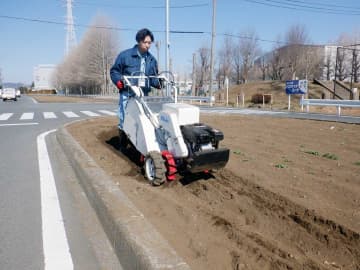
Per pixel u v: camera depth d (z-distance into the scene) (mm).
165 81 5590
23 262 2486
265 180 4512
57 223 3178
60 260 2518
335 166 5391
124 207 2986
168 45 20328
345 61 52719
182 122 4281
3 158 6004
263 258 2580
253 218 3398
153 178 4344
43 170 5152
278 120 12891
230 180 4582
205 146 4176
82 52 69000
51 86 135000
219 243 2801
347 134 9109
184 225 3129
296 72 51188
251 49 59156
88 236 2924
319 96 40594
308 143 7648
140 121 4883
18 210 3492
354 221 3213
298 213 3457
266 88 49625
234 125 11273
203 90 55750
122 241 2494
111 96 56562
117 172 4941
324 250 2816
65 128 9469
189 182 4551
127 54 5703
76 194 4035
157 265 1999
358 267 2570
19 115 14828
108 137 8414
